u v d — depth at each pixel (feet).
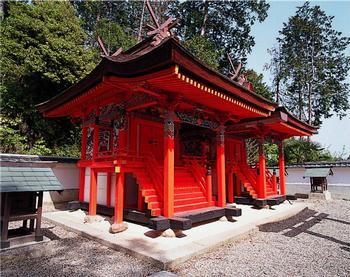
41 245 19.89
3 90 57.00
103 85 26.55
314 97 104.78
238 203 47.24
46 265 18.15
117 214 26.45
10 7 65.67
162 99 25.68
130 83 23.53
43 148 58.29
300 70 101.50
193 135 48.67
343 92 99.76
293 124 46.06
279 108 40.45
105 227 27.94
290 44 108.78
